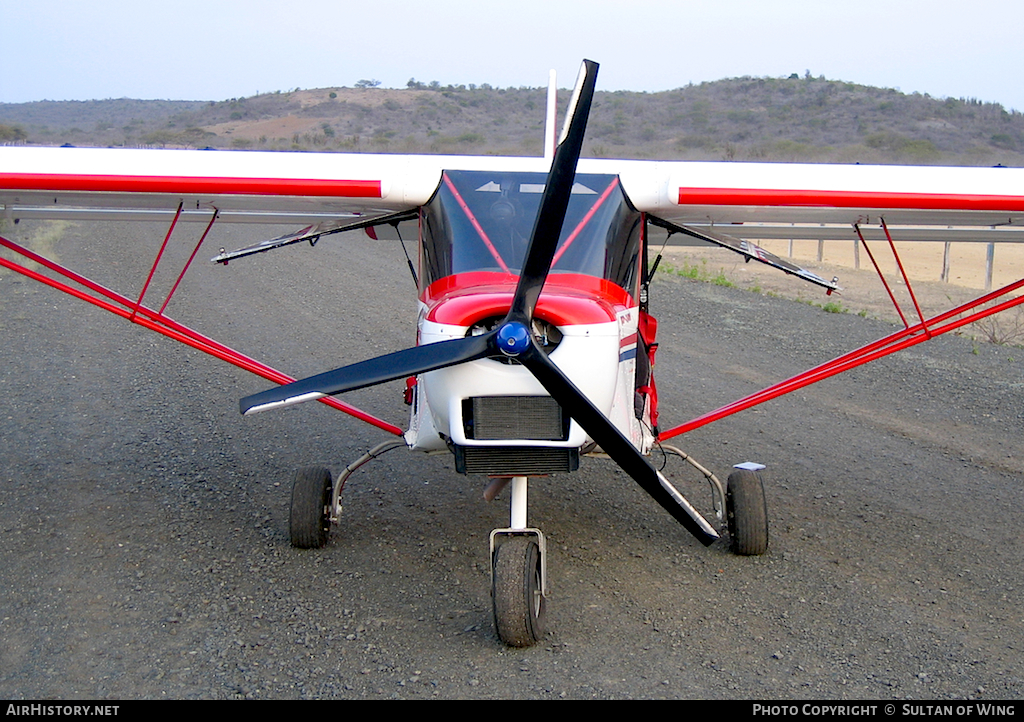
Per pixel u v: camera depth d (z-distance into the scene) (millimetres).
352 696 3604
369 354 10156
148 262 16125
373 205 5164
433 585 4727
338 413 8117
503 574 3963
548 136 6227
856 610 4457
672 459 6953
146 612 4363
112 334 10789
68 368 9312
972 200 4922
